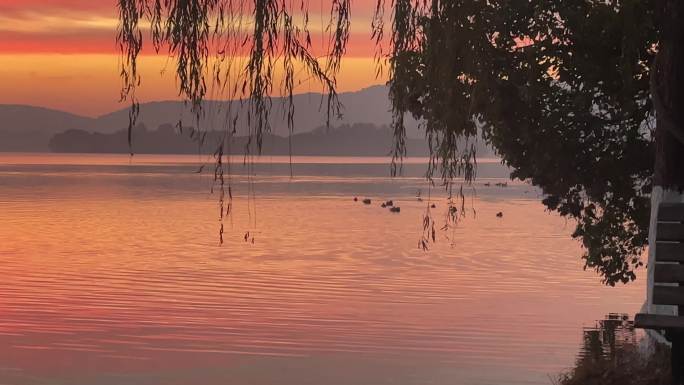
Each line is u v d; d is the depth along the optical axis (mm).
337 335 24297
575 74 12859
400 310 29484
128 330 25234
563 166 13289
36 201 121000
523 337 23500
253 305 30625
